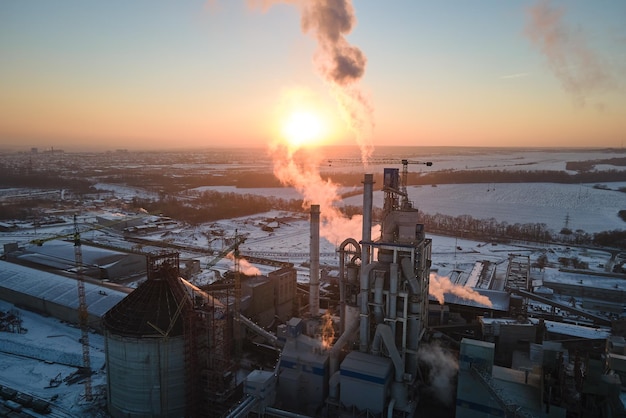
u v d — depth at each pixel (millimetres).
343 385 65812
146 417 67562
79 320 98875
